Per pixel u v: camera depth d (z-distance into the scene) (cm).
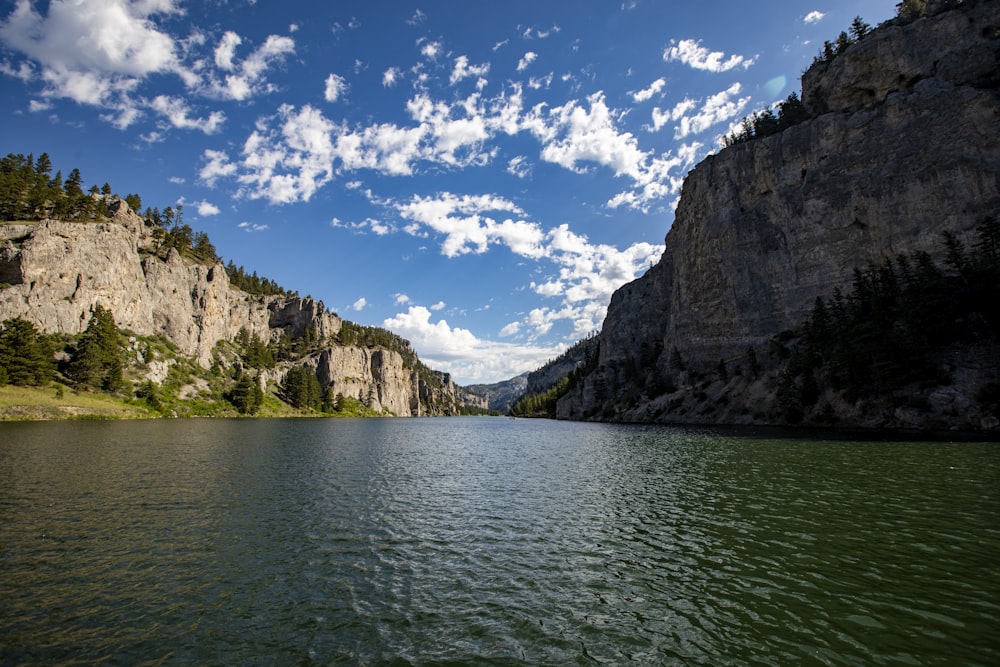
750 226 11594
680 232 14388
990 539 1981
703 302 12781
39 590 1602
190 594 1602
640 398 14788
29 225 12888
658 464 4384
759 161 11619
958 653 1199
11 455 4344
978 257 7725
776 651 1234
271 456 5059
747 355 10950
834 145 10250
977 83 8912
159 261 16188
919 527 2158
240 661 1210
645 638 1318
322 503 2897
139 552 1980
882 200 9281
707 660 1204
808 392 8200
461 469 4378
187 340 16075
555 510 2745
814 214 10350
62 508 2602
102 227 13625
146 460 4341
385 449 6225
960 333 6769
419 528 2391
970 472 3309
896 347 6969
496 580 1736
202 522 2423
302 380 19275
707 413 10775
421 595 1611
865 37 10738
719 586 1636
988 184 8156
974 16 9288
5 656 1209
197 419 12094
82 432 6725
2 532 2180
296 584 1695
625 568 1830
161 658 1218
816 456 4353
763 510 2555
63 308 11775
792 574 1709
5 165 15362
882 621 1362
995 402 5850
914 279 7738
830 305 9519
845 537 2064
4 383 9412
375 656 1239
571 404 19675
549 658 1227
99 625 1381
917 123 9144
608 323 19562
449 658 1229
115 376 11288
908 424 6438
